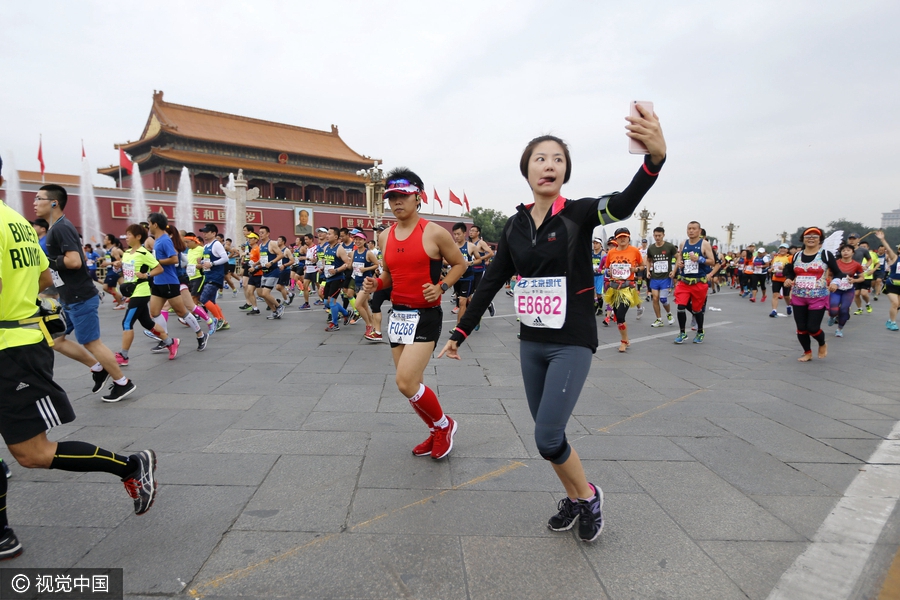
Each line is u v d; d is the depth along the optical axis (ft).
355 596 6.33
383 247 11.03
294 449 11.05
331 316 29.35
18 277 7.39
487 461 10.53
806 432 12.41
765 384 17.13
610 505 8.73
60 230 13.39
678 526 8.07
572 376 7.27
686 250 25.18
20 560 7.06
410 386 10.18
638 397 15.47
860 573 6.89
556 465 7.46
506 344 24.84
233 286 52.49
